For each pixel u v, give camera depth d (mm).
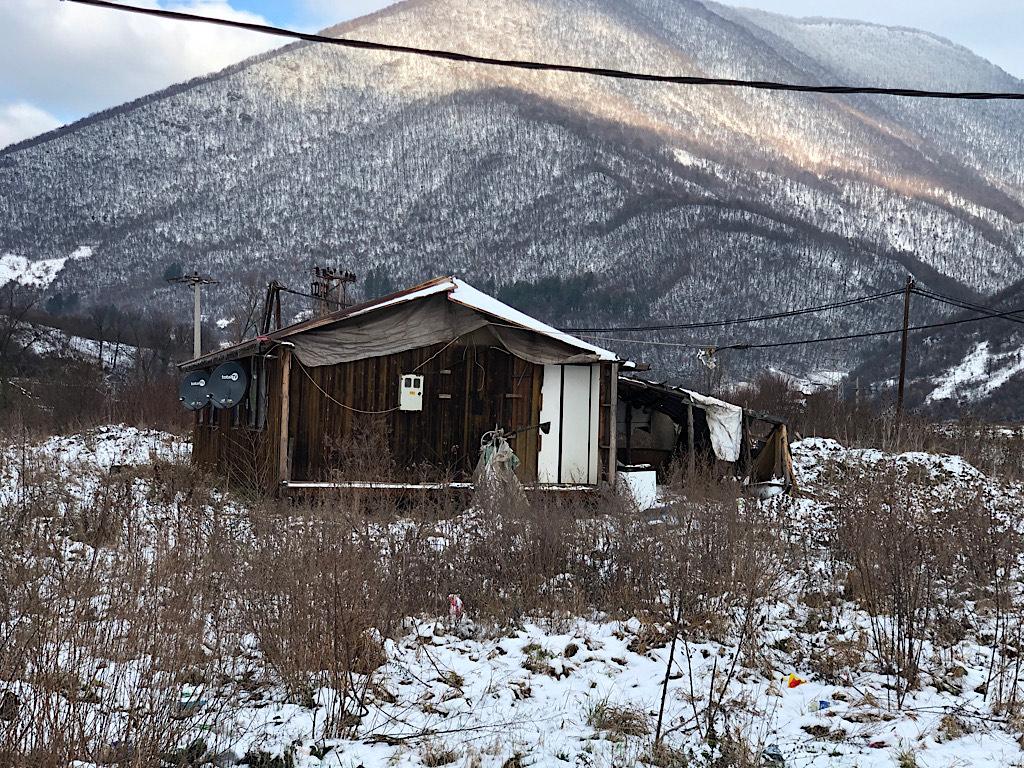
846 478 24000
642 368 22516
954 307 152625
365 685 6754
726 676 7984
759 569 10750
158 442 25453
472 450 18891
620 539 12023
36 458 17484
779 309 173875
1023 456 33625
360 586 7887
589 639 8875
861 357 117188
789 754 6266
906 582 9836
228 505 14953
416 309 18641
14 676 5598
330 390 18172
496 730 6449
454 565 10547
